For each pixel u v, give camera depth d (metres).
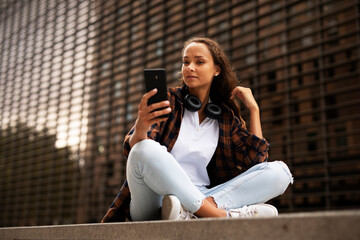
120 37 9.52
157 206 1.38
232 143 1.62
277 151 7.69
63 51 10.91
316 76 7.41
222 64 1.69
